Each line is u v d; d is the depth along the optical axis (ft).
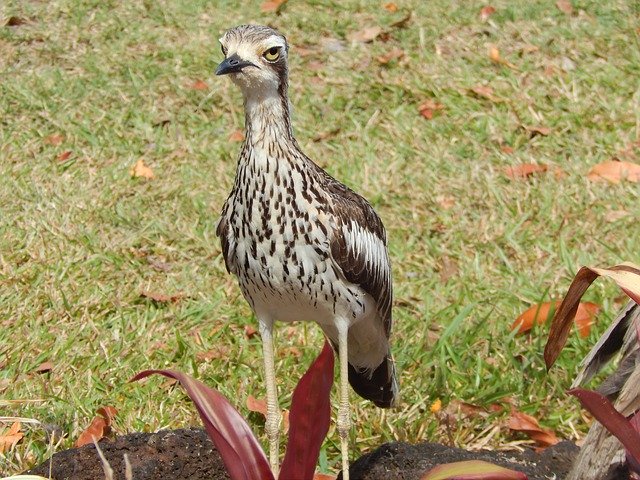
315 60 51.16
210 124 46.55
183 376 19.75
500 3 55.67
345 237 24.54
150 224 39.73
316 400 19.36
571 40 52.39
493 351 32.53
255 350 33.19
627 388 21.20
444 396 30.32
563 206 40.68
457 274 36.96
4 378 30.96
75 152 44.52
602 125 45.85
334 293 24.86
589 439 22.52
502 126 45.85
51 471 24.81
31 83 49.16
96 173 43.11
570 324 21.74
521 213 40.40
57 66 50.75
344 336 25.53
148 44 52.49
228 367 31.96
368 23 54.13
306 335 33.47
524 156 43.98
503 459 25.94
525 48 51.42
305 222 23.94
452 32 53.26
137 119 46.57
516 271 37.01
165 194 41.65
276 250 24.03
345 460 24.89
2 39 52.70
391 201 41.29
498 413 29.58
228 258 25.27
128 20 54.60
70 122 46.44
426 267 37.45
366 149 44.62
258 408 29.35
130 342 32.91
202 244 38.70
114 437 28.19
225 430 19.54
